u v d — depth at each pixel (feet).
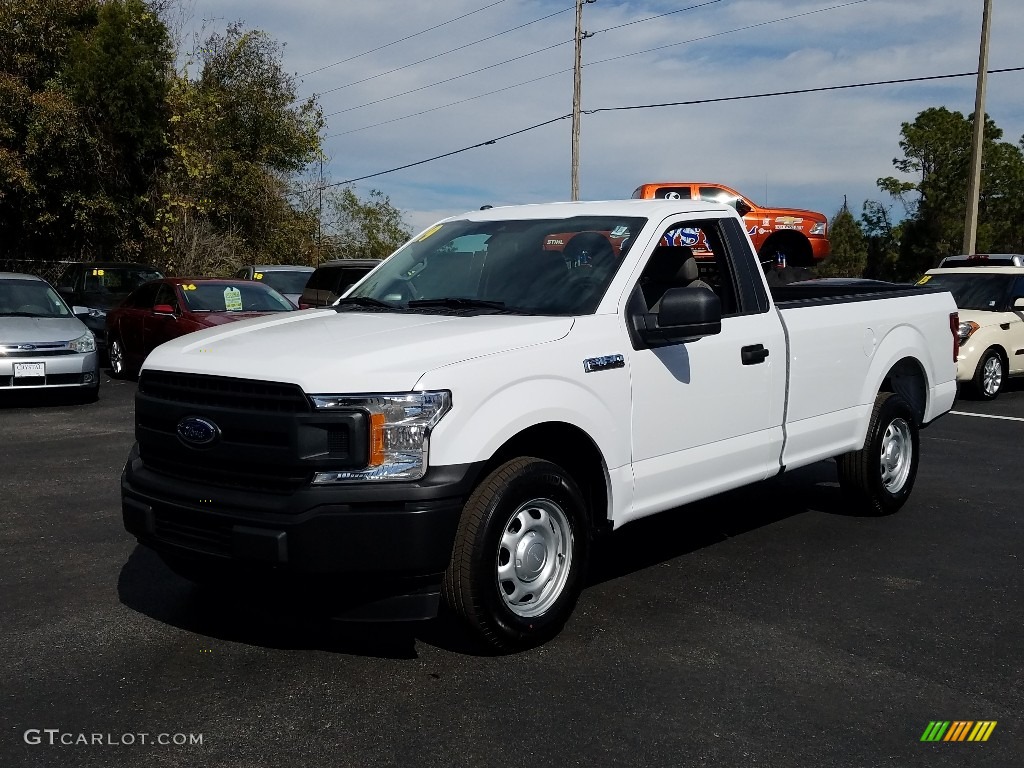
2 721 12.10
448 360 13.41
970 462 29.63
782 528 21.65
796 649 14.60
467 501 13.53
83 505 23.17
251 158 104.47
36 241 87.20
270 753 11.32
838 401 20.67
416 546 12.77
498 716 12.28
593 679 13.42
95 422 36.09
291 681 13.30
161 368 14.33
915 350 22.97
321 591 13.15
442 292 17.37
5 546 19.70
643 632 15.21
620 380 15.43
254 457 13.10
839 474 22.38
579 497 14.82
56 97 78.95
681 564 18.89
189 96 91.81
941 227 207.92
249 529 12.89
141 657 14.11
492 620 13.65
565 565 14.70
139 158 89.30
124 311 50.01
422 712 12.38
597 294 15.93
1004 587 17.65
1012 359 46.68
